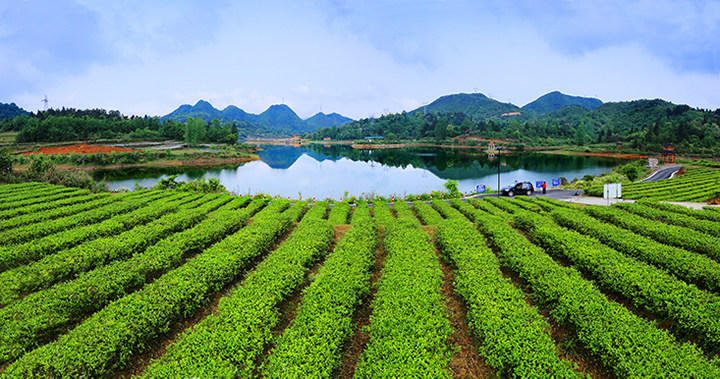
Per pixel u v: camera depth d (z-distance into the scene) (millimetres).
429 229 19953
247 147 160500
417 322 8484
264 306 9445
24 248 14328
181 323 10180
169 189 38312
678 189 41969
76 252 13430
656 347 7352
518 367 7207
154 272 12648
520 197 34938
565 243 13797
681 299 9078
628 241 14180
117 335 8156
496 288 10219
